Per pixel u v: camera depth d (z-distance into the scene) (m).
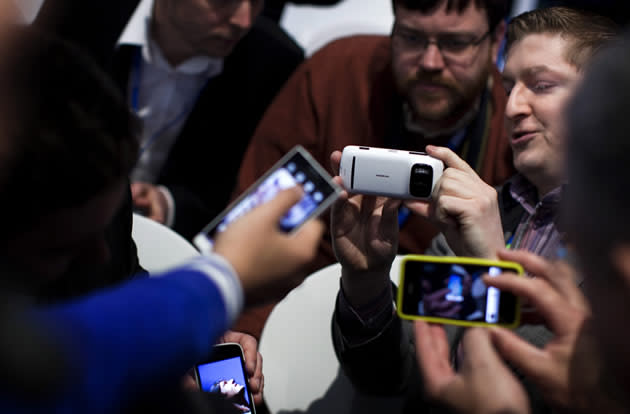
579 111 0.58
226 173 2.26
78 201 0.60
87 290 0.93
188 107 2.17
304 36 2.56
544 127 1.27
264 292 0.71
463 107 1.87
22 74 0.59
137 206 2.01
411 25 1.77
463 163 1.13
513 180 1.40
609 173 0.56
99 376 0.53
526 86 1.30
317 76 2.06
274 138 2.06
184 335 0.58
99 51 1.95
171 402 0.71
